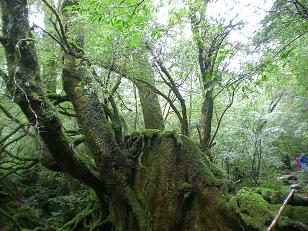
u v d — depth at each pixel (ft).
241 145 32.40
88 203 38.65
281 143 38.17
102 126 28.50
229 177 27.25
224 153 32.12
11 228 40.19
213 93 28.58
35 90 25.09
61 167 28.48
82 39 29.89
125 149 29.60
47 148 27.50
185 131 28.68
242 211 21.90
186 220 24.84
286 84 36.99
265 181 29.43
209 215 23.80
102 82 29.45
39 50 32.83
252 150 31.78
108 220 31.19
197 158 25.77
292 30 21.42
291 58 29.55
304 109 36.01
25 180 48.96
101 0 18.28
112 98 30.17
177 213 25.03
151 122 37.14
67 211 41.93
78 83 28.99
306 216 20.30
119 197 28.27
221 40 24.76
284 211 20.98
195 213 24.59
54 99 30.76
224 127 36.01
